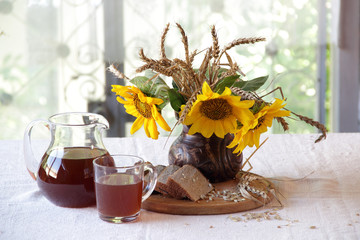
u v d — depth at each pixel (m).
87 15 2.20
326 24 2.31
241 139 0.99
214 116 0.98
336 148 1.35
